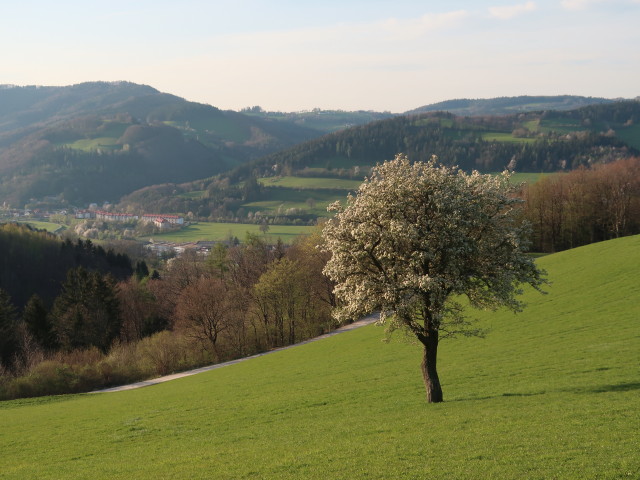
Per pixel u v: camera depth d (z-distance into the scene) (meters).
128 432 35.81
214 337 97.00
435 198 30.58
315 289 104.75
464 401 32.72
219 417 37.53
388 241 31.11
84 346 104.12
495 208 32.25
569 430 22.95
